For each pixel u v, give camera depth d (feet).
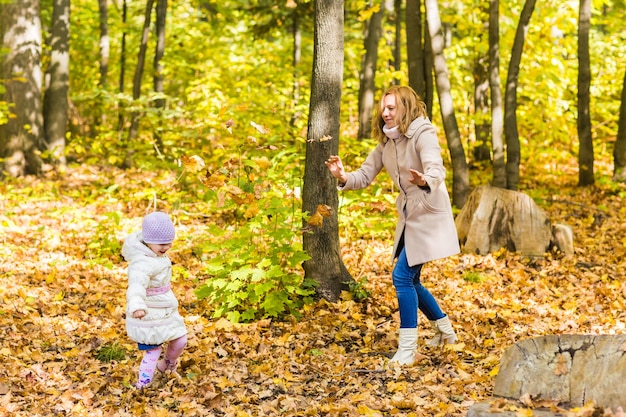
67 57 47.52
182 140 46.32
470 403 13.61
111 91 46.14
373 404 13.97
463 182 33.58
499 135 36.14
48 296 22.66
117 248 28.37
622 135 40.11
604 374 11.52
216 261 20.54
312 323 19.65
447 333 17.61
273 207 20.47
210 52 57.67
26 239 30.37
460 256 27.73
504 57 45.98
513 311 21.33
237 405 14.20
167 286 15.05
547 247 27.76
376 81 46.68
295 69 54.29
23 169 44.91
